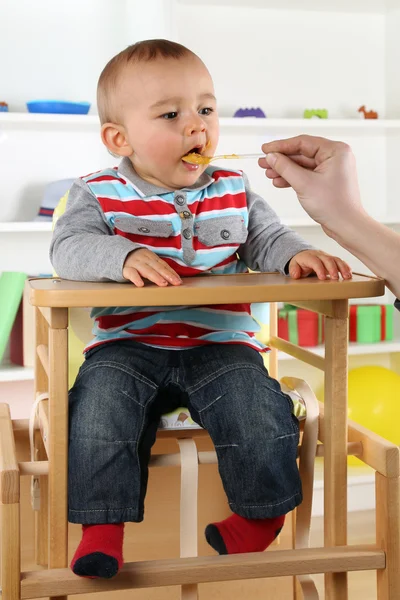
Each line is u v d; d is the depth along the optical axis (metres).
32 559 1.68
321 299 1.01
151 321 1.16
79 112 2.03
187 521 1.09
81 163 2.21
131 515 1.02
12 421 1.40
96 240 1.05
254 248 1.24
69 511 1.02
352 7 2.31
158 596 1.52
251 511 1.05
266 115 2.32
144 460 1.07
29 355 2.00
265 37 2.30
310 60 2.35
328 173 1.02
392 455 1.06
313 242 2.42
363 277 1.06
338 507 1.09
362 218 1.02
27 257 2.20
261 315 1.51
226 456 1.06
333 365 1.08
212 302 0.95
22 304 2.01
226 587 1.57
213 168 1.30
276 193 2.35
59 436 1.01
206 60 2.26
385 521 1.07
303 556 1.04
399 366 2.43
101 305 0.93
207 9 2.25
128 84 1.18
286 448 1.07
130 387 1.08
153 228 1.17
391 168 2.42
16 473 0.99
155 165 1.18
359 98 2.40
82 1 2.16
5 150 2.15
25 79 2.14
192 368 1.13
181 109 1.17
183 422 1.12
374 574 1.64
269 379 1.12
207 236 1.21
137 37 2.16
